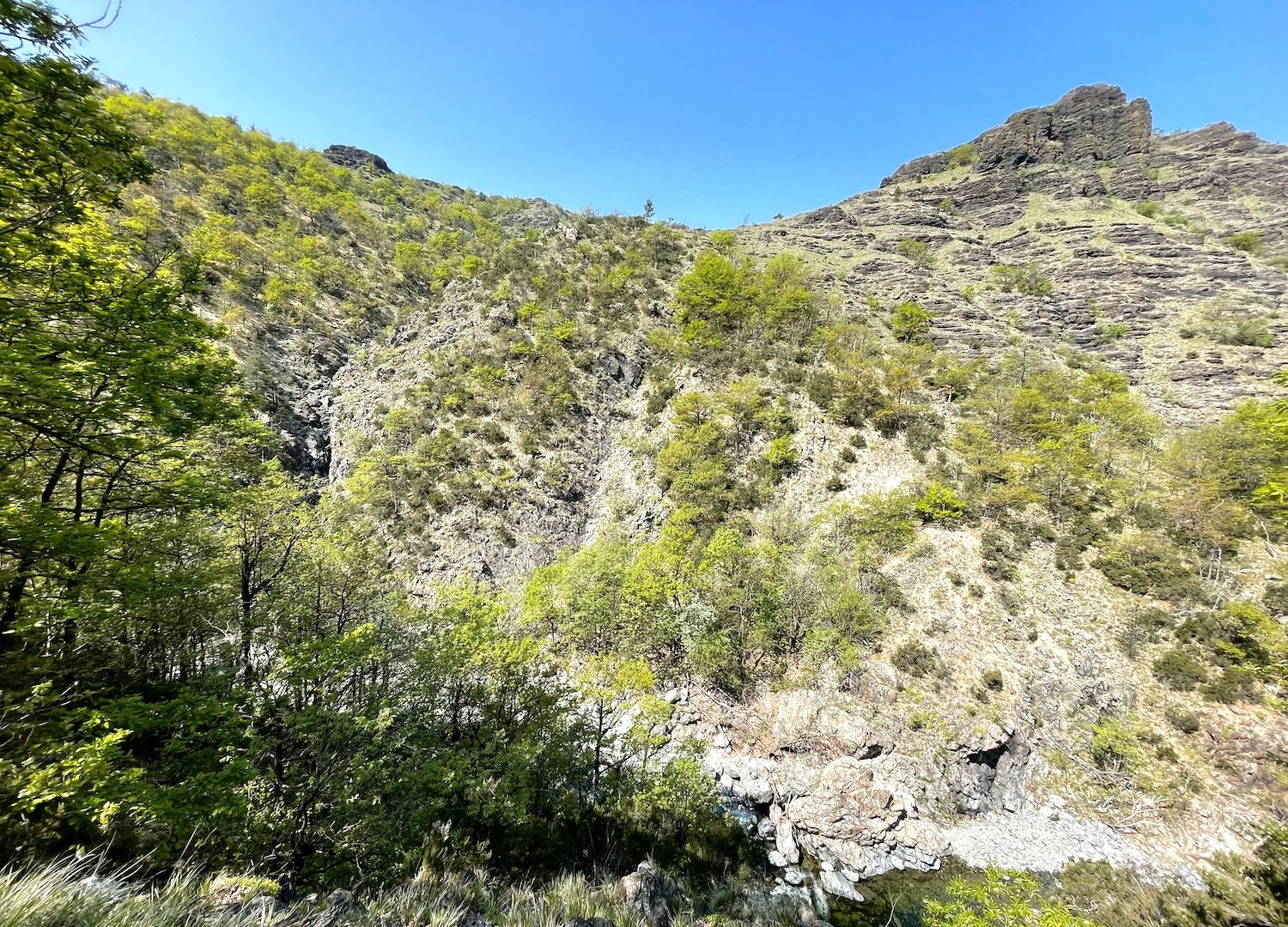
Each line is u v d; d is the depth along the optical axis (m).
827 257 104.75
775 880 19.48
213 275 52.62
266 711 12.06
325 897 10.09
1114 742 24.16
